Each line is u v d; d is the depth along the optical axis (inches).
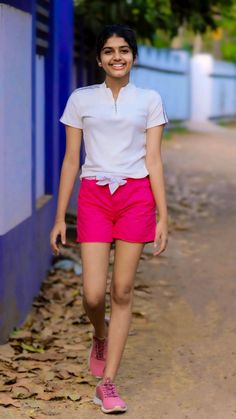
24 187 286.2
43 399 219.3
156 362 251.4
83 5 485.7
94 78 605.6
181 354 258.5
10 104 261.9
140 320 291.3
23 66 283.7
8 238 259.8
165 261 374.6
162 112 208.7
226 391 229.1
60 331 280.4
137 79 912.3
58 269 352.8
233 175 659.4
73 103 210.2
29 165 296.0
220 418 211.5
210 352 260.4
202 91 1221.7
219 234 432.5
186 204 515.5
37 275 316.5
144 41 526.3
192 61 1221.1
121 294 211.8
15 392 222.4
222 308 307.0
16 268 272.7
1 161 250.7
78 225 212.2
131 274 210.7
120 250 209.8
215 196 553.0
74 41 495.8
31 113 298.8
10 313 265.6
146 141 209.6
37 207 319.3
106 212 208.7
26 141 290.4
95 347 227.9
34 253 307.6
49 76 351.3
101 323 219.9
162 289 331.9
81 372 239.3
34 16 302.2
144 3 478.6
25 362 247.1
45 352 257.4
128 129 206.1
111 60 204.8
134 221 207.3
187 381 236.2
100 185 206.7
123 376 239.5
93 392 225.1
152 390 229.0
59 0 390.0
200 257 383.6
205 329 283.4
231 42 1739.7
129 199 207.2
